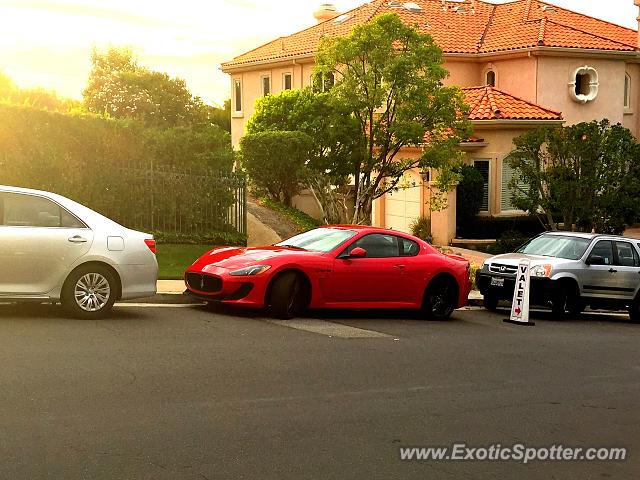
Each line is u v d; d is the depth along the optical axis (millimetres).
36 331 9914
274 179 25250
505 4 38031
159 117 23500
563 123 28562
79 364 8477
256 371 8875
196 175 19047
